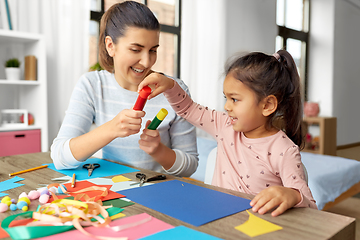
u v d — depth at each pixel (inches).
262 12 155.6
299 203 21.6
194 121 38.9
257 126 32.7
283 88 32.6
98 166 34.3
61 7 90.0
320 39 187.9
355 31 202.2
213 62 133.4
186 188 26.0
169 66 130.5
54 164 33.9
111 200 23.0
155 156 34.9
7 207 20.5
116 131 30.1
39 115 83.0
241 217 19.7
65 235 16.9
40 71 82.0
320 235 16.9
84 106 39.3
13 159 39.0
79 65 93.0
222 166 36.8
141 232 17.4
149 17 33.8
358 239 67.6
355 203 93.5
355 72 203.6
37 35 80.2
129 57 34.4
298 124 35.7
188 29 126.6
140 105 29.2
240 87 31.1
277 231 17.5
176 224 18.6
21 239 16.3
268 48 160.7
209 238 16.4
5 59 86.4
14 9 82.6
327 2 184.1
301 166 30.2
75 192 24.9
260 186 32.7
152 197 23.6
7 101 87.6
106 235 17.0
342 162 77.3
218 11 134.3
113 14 36.0
